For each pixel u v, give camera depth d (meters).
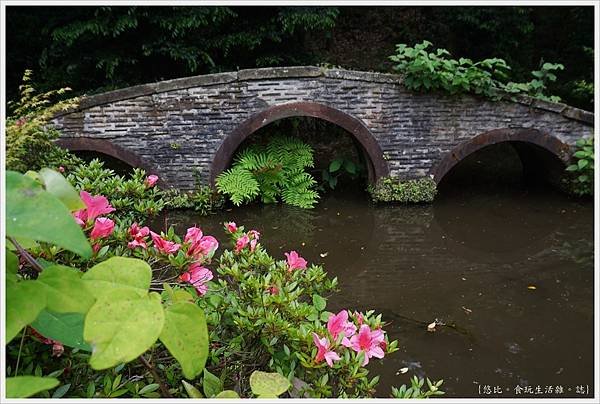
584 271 5.71
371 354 1.59
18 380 0.80
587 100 10.73
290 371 1.63
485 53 11.20
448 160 7.82
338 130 10.50
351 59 11.25
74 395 1.34
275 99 7.32
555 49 12.02
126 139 7.24
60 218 0.78
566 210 7.77
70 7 8.42
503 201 8.18
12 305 0.83
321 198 8.31
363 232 6.98
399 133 7.65
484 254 6.28
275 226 7.15
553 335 4.39
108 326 0.84
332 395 1.64
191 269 1.70
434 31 11.47
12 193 0.79
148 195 2.61
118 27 8.09
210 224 7.11
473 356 4.07
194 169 7.44
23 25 9.29
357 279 5.57
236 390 1.59
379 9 11.48
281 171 7.95
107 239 1.74
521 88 7.60
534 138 7.82
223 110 7.30
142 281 0.97
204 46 8.87
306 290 2.12
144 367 1.54
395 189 7.79
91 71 9.26
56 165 4.42
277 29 9.24
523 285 5.38
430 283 5.45
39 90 9.00
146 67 9.29
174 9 8.27
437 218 7.48
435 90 7.51
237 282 2.04
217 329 1.76
